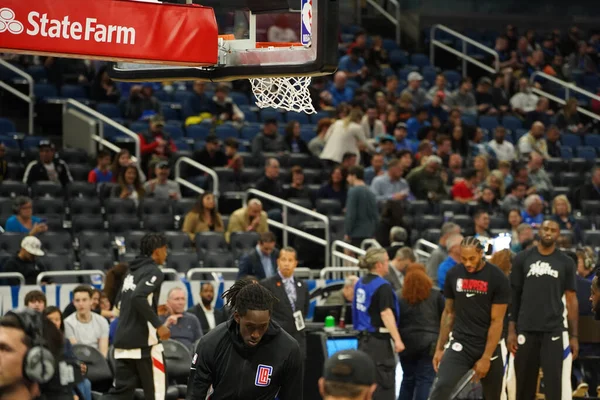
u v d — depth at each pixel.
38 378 7.23
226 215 25.34
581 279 17.66
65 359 8.27
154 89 32.28
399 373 19.08
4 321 7.21
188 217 23.41
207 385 9.55
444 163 29.64
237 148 27.14
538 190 29.23
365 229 23.28
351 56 36.09
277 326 9.54
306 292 17.39
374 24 42.44
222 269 21.17
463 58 39.62
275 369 9.45
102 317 17.30
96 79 30.81
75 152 26.97
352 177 23.72
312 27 10.52
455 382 14.73
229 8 11.08
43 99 29.86
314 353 17.31
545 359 15.60
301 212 25.39
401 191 25.97
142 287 14.33
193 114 30.95
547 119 35.66
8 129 28.53
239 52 11.04
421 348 17.06
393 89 33.94
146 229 23.67
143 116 29.97
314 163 28.28
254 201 23.39
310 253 24.31
